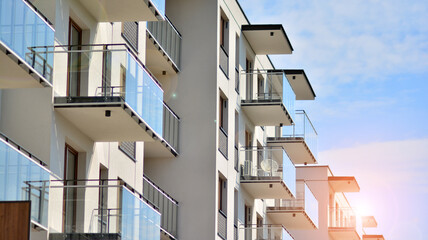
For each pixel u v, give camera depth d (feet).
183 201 98.99
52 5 69.77
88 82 70.38
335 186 179.52
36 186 62.23
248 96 119.24
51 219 66.69
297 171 175.73
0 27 58.44
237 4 112.88
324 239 171.94
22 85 64.80
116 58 71.31
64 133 71.41
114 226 68.33
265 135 132.16
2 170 58.34
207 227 98.12
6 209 56.95
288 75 137.39
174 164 99.71
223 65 106.01
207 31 102.27
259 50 123.13
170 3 103.24
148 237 75.15
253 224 121.49
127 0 74.59
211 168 99.35
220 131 103.30
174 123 99.25
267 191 118.73
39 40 63.72
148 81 76.74
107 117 72.13
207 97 100.89
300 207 134.10
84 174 75.25
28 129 68.74
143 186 97.19
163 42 96.84
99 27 77.82
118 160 81.82
